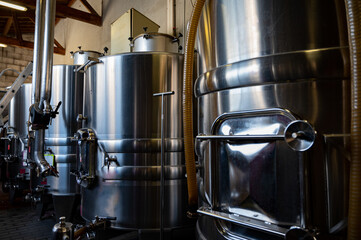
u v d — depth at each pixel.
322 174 0.88
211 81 1.17
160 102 2.11
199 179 1.32
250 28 1.03
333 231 0.86
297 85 0.93
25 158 3.62
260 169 0.99
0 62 9.35
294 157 0.91
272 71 0.96
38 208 3.29
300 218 0.88
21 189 3.83
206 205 1.24
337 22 0.90
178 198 2.11
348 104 0.87
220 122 1.13
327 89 0.90
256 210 0.99
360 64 0.77
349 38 0.80
